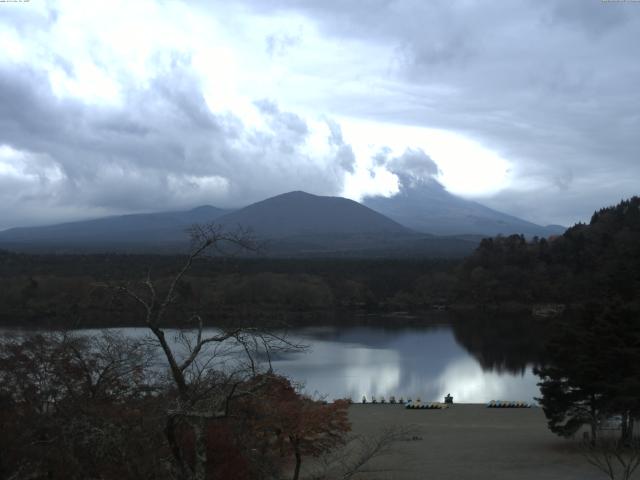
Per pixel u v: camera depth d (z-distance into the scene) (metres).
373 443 30.78
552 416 34.78
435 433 39.62
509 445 35.47
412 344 96.88
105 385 23.22
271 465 22.84
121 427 18.45
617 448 27.77
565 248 156.12
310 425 23.91
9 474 19.92
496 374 73.31
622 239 136.38
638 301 37.75
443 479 27.91
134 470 17.88
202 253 16.19
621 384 32.12
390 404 54.44
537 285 147.50
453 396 61.53
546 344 36.09
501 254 166.12
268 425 22.05
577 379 33.22
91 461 19.28
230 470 20.34
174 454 15.32
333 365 77.50
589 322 35.09
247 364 20.80
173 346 32.12
